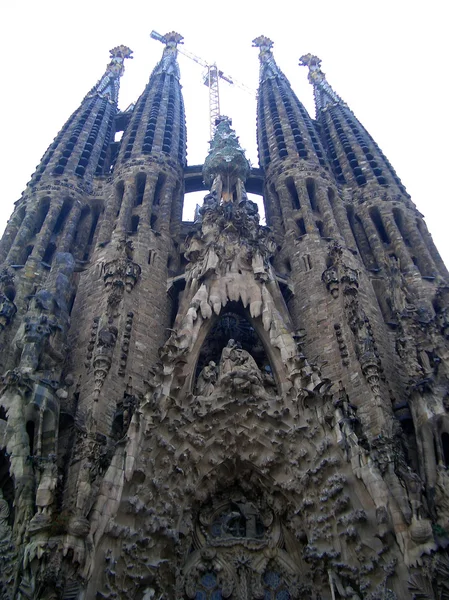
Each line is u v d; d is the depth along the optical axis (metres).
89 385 28.25
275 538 24.86
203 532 25.06
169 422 24.92
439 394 26.16
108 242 39.16
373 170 49.62
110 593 19.91
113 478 22.25
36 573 19.06
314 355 32.16
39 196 42.81
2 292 32.41
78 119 53.88
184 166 52.09
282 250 41.44
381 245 42.19
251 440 25.75
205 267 31.64
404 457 25.44
